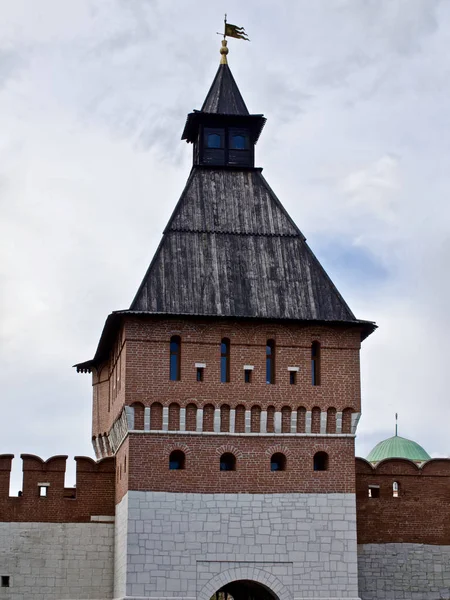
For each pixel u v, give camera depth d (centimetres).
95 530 6056
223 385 5669
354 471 5672
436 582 6084
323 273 6019
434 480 6228
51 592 5947
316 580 5500
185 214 6100
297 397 5719
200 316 5697
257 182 6322
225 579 5447
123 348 5731
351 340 5862
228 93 6481
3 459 6069
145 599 5356
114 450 6272
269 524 5538
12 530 5997
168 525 5466
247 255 6012
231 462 5659
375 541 6088
